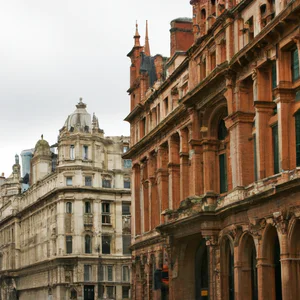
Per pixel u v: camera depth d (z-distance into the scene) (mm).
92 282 112250
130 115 73938
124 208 117438
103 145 118562
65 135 116312
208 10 52469
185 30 65625
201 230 49281
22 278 136250
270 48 41094
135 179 73000
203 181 52750
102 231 115125
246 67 44469
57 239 114375
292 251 37969
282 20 38188
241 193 44312
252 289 44469
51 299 116312
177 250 56531
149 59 73125
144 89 71875
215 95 49406
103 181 116938
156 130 63781
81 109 120750
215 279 48406
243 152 44781
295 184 36094
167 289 57219
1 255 149625
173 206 60062
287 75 39406
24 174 179875
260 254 41469
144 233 69062
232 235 45562
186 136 57781
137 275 70875
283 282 38031
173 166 60750
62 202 114438
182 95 59938
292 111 39094
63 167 115562
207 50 51781
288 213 37719
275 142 41469
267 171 41812
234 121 45469
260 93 42469
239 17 46344
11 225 143500
